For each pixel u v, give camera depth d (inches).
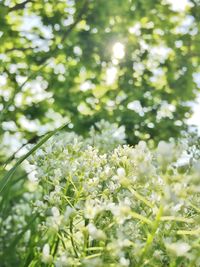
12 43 292.0
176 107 303.1
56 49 296.8
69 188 87.7
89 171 82.0
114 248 62.3
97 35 307.0
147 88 314.3
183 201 66.0
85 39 304.0
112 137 135.6
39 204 83.6
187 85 313.9
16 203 170.7
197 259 62.1
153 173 65.2
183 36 321.4
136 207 75.4
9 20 293.7
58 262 64.5
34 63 293.7
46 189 90.2
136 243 65.6
